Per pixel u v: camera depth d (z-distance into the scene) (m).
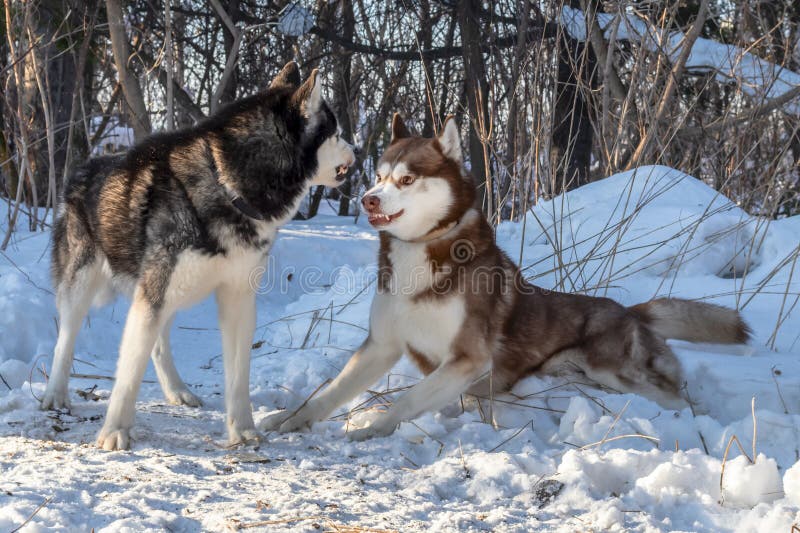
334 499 2.57
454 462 2.99
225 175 3.29
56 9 9.36
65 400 3.66
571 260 5.95
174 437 3.34
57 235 3.86
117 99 13.30
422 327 3.84
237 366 3.39
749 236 6.08
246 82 13.27
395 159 3.80
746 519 2.51
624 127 8.20
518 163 7.70
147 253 3.25
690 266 5.84
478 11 11.57
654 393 4.07
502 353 4.03
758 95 9.15
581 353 4.19
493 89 8.65
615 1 8.98
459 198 3.81
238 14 12.54
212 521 2.30
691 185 6.73
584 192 6.80
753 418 3.12
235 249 3.29
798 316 5.15
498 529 2.38
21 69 7.37
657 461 2.89
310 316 5.45
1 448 2.95
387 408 3.92
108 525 2.21
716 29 14.24
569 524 2.47
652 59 8.90
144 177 3.34
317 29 12.48
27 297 4.90
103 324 5.13
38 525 2.11
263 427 3.63
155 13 11.80
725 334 4.49
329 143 3.72
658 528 2.43
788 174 9.27
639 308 4.52
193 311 5.96
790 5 12.05
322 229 8.82
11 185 9.13
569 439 3.44
